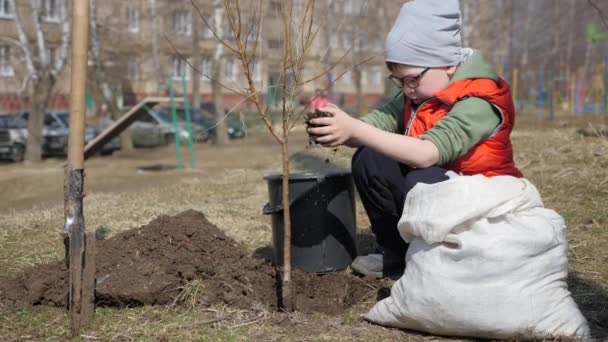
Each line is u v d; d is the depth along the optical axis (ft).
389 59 10.17
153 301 10.57
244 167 33.71
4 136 47.57
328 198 11.89
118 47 59.88
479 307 8.70
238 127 63.57
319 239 11.90
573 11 99.76
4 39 50.70
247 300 10.50
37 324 10.03
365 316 9.92
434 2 10.00
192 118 62.13
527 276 8.72
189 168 36.99
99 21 56.65
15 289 11.42
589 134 29.07
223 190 23.98
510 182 9.36
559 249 9.08
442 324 8.95
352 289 11.26
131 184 30.01
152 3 64.44
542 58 103.86
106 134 26.61
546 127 51.19
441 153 9.48
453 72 10.15
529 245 8.77
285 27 9.57
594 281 11.49
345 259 12.18
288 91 11.57
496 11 86.33
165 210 19.44
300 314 10.05
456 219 8.84
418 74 10.02
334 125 9.25
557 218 9.44
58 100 85.05
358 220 16.99
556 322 8.74
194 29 60.49
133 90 82.17
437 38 9.87
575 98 89.51
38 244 15.25
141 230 12.17
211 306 10.49
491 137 9.83
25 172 37.04
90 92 62.28
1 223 17.85
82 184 10.09
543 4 104.27
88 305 9.73
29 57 45.96
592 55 102.22
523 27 105.09
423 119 10.21
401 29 10.02
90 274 9.71
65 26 46.32
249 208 19.63
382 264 11.76
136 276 10.70
